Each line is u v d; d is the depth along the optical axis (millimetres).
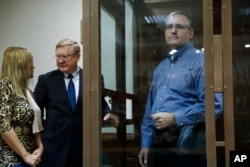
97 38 1845
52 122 2436
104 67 1889
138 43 2047
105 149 1864
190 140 1818
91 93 1837
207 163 1688
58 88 2482
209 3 1722
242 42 1684
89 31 1854
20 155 2061
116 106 1942
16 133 2082
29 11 3426
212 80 1696
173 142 1895
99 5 1859
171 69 1937
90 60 1848
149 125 1964
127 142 1945
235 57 1687
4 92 2057
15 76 2127
